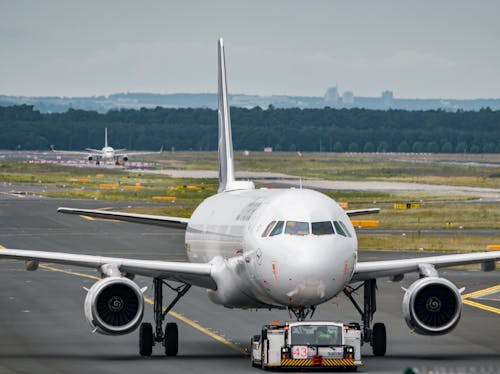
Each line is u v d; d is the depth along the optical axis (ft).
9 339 435.53
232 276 390.21
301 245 342.03
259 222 362.53
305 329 342.44
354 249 350.84
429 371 342.85
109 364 363.97
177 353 390.83
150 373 340.80
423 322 370.32
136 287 366.02
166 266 391.04
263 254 350.02
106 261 385.09
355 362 338.75
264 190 444.96
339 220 355.36
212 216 449.89
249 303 396.57
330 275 340.59
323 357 337.72
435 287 371.76
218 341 429.38
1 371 346.74
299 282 339.36
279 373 337.72
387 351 399.85
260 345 350.43
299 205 357.41
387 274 383.65
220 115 565.53
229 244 392.27
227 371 344.08
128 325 363.15
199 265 403.34
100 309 365.61
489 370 345.51
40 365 361.71
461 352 396.57
